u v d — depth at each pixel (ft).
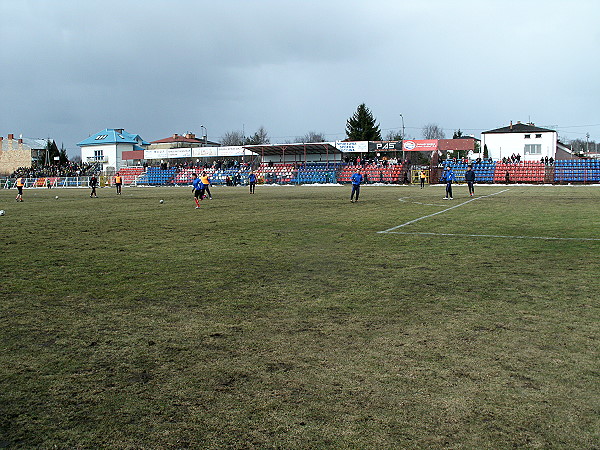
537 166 186.80
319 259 33.81
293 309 21.62
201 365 15.62
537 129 238.27
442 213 67.67
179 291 25.09
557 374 14.66
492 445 11.10
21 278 28.37
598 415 12.36
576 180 181.16
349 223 56.24
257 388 13.98
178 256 35.50
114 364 15.78
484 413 12.49
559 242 40.24
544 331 18.38
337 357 16.14
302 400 13.25
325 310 21.44
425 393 13.56
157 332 18.79
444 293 24.11
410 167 207.92
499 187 161.89
